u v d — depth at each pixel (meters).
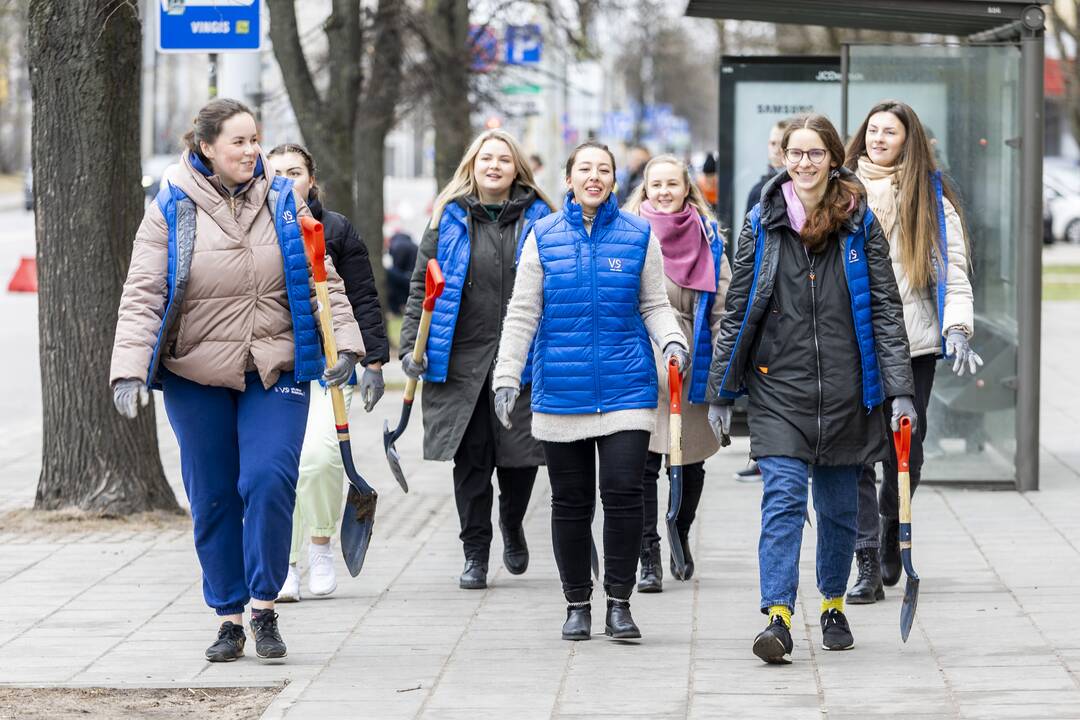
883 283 9.03
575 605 9.72
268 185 9.06
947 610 10.29
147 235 8.93
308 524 11.11
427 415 11.30
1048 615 10.06
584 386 9.45
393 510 14.70
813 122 8.97
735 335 9.12
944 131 14.96
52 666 9.21
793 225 9.02
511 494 11.54
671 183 11.30
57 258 13.86
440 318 11.20
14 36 60.62
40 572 11.93
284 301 9.03
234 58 19.67
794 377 9.02
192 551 12.70
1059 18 45.03
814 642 9.54
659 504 14.59
